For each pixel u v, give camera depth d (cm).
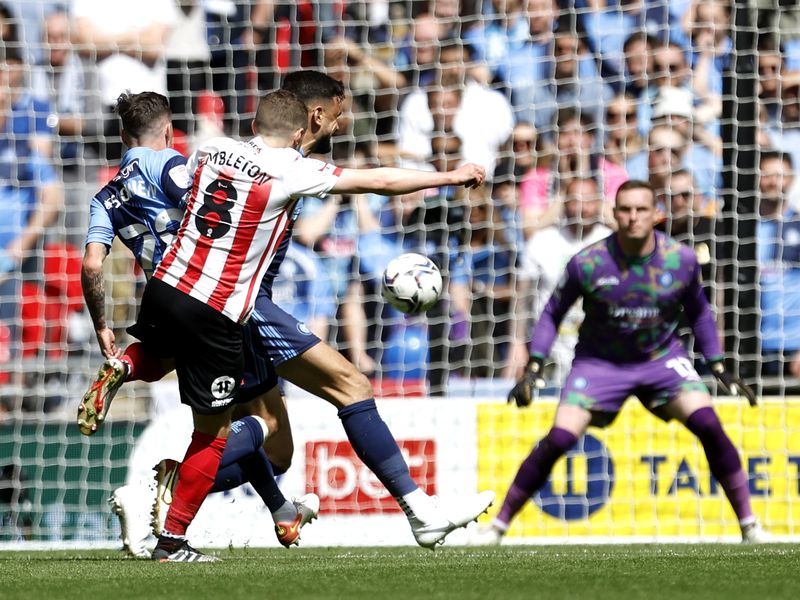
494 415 2534
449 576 1295
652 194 2094
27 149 3275
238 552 2148
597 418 2156
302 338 1619
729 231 3084
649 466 2492
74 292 3153
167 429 2591
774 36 3238
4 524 2605
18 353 3053
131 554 1844
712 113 3244
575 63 3338
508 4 3400
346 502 2488
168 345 1511
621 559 1600
